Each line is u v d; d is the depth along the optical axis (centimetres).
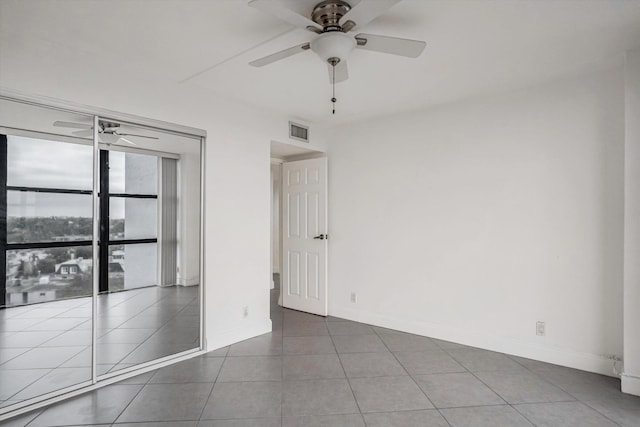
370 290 396
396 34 213
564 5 182
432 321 351
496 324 314
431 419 210
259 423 204
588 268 272
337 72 227
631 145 237
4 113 223
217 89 307
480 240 323
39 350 239
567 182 282
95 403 225
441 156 346
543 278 291
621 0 177
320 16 177
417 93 315
